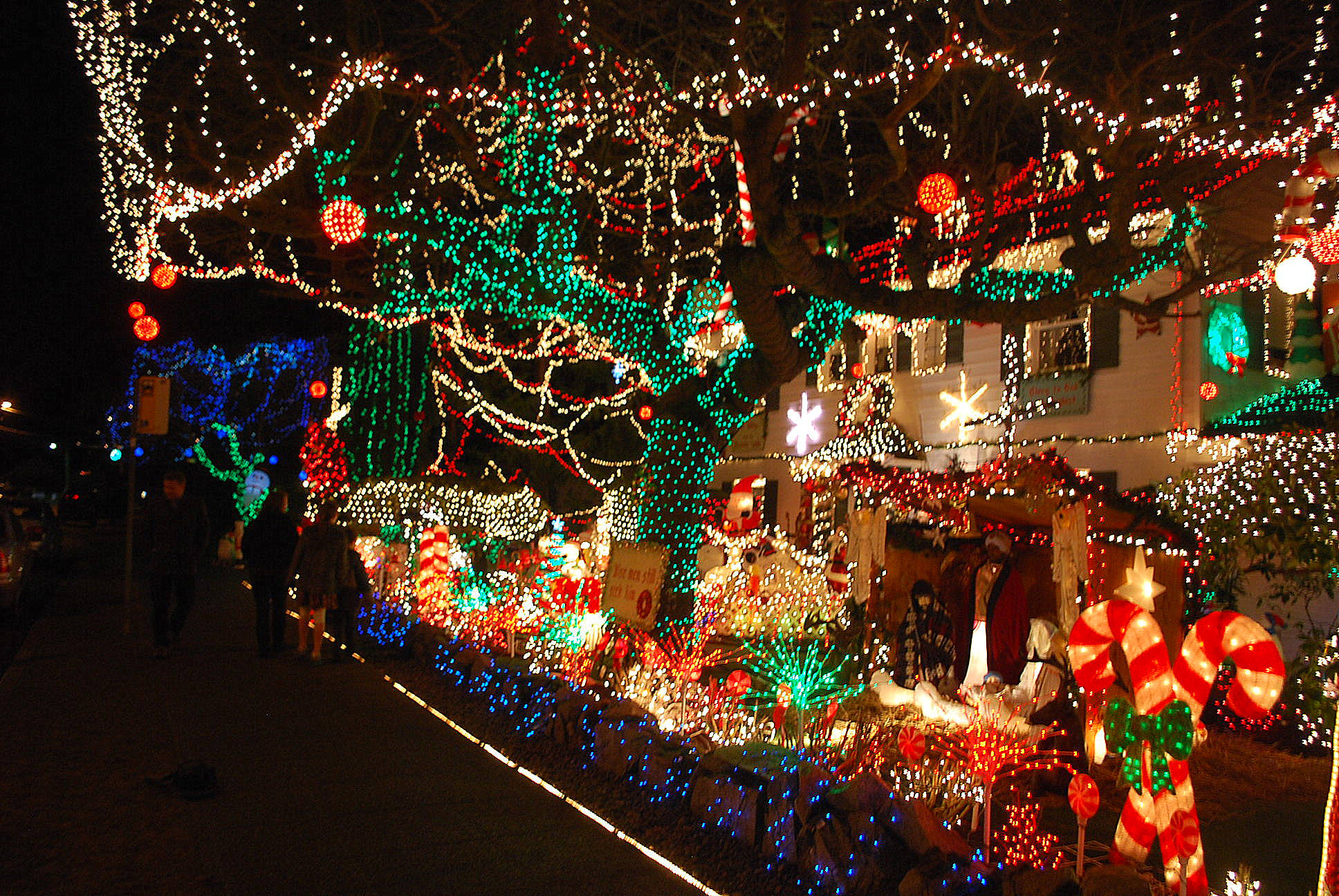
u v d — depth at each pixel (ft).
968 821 18.93
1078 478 24.67
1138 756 15.24
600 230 41.19
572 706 24.03
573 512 67.97
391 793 20.12
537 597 33.27
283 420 91.20
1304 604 29.63
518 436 73.36
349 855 16.85
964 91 41.29
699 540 32.96
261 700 27.99
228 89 37.93
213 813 18.61
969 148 40.98
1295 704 27.73
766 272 24.81
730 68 29.30
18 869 15.72
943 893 14.40
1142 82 34.73
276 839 17.43
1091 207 38.83
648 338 34.09
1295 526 29.19
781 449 70.49
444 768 21.98
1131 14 32.19
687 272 41.24
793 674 22.53
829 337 32.24
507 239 33.45
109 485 125.59
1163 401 45.19
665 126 38.34
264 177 34.78
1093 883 13.58
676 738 21.91
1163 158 34.58
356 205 25.22
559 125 33.14
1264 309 47.26
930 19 35.78
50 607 45.85
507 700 27.45
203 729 24.47
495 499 58.23
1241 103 33.63
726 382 33.45
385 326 51.26
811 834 16.20
